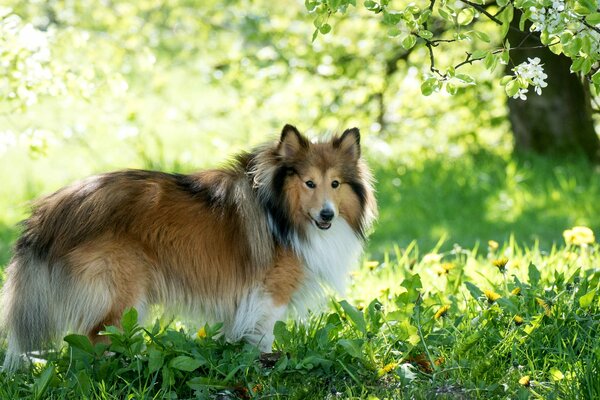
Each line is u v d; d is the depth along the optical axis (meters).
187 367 6.69
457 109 19.73
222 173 7.95
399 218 16.31
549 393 6.50
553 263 10.01
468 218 16.11
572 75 18.39
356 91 19.23
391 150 20.38
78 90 10.58
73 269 7.24
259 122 19.94
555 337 7.36
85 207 7.36
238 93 19.81
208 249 7.68
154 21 22.22
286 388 6.77
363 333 7.22
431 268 10.11
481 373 6.81
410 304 7.38
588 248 10.70
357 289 9.87
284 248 7.89
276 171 7.87
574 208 15.89
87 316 7.25
